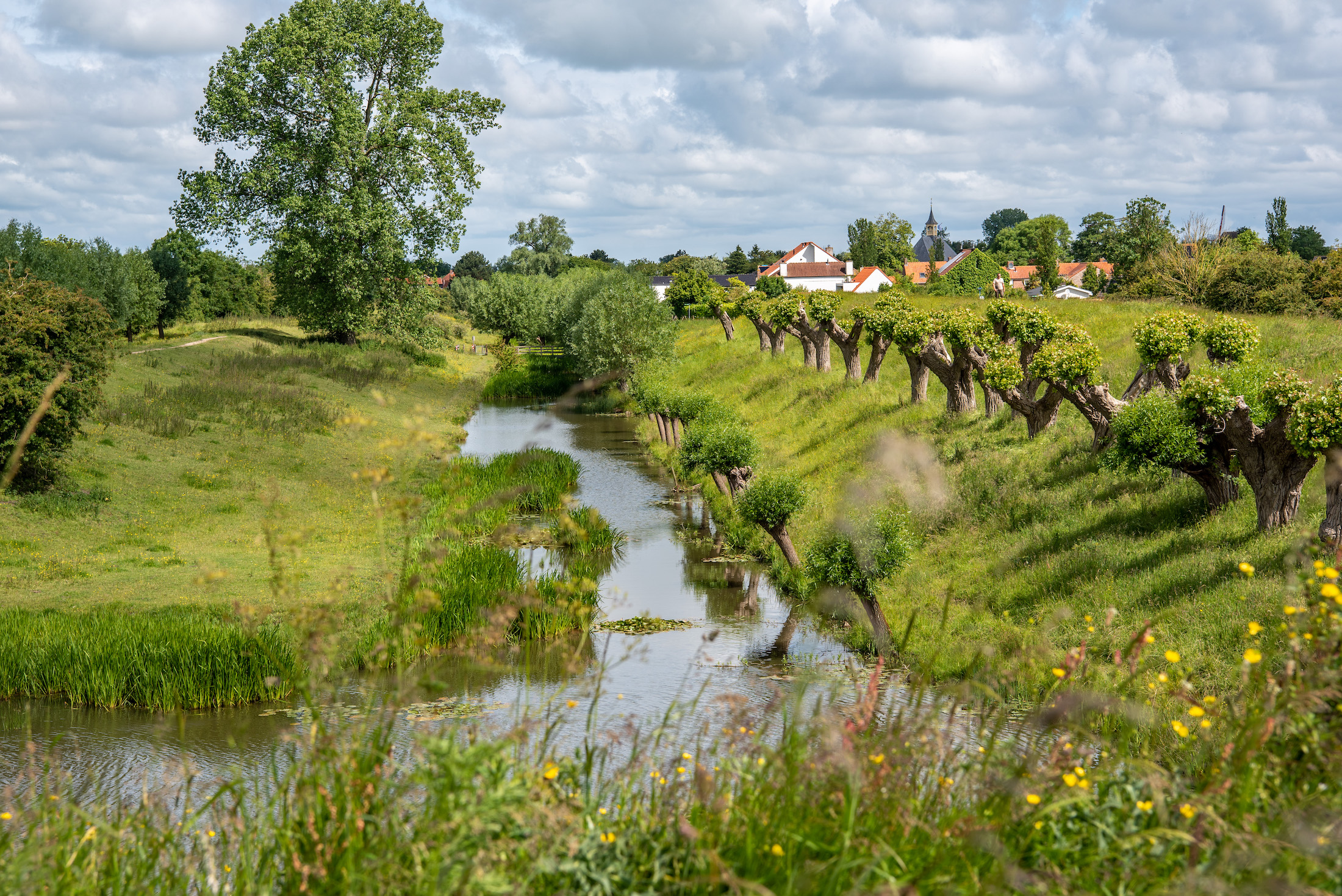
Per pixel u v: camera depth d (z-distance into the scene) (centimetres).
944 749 391
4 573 1786
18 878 343
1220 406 1340
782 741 393
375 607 1307
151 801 468
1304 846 291
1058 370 1808
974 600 1516
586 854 343
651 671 1312
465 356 7469
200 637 1362
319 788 353
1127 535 1524
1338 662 354
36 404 2138
